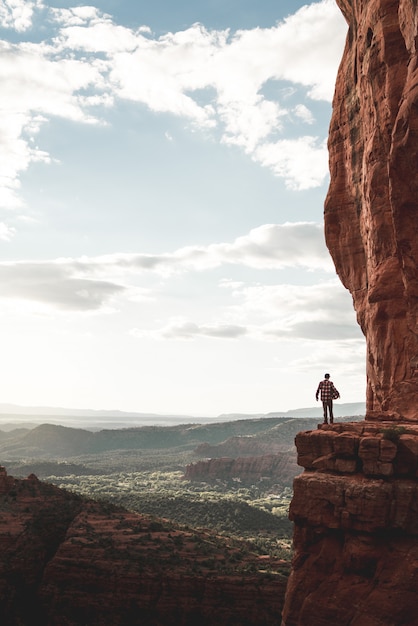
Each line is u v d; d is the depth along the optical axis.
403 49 30.56
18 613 74.25
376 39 32.38
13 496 103.38
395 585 19.48
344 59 41.78
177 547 91.31
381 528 20.19
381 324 32.22
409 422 23.98
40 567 82.94
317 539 21.72
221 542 108.50
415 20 26.59
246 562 88.38
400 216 27.50
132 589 74.44
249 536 168.62
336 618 19.98
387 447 20.84
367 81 34.53
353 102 39.38
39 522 94.88
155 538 94.38
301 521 22.05
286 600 21.39
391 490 20.41
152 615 72.81
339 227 41.41
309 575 21.14
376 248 33.44
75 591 75.56
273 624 69.56
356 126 39.03
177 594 73.62
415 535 20.03
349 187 40.31
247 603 72.06
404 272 28.72
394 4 31.03
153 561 80.75
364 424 23.14
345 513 20.73
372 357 34.84
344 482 21.22
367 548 20.36
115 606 73.75
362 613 19.61
